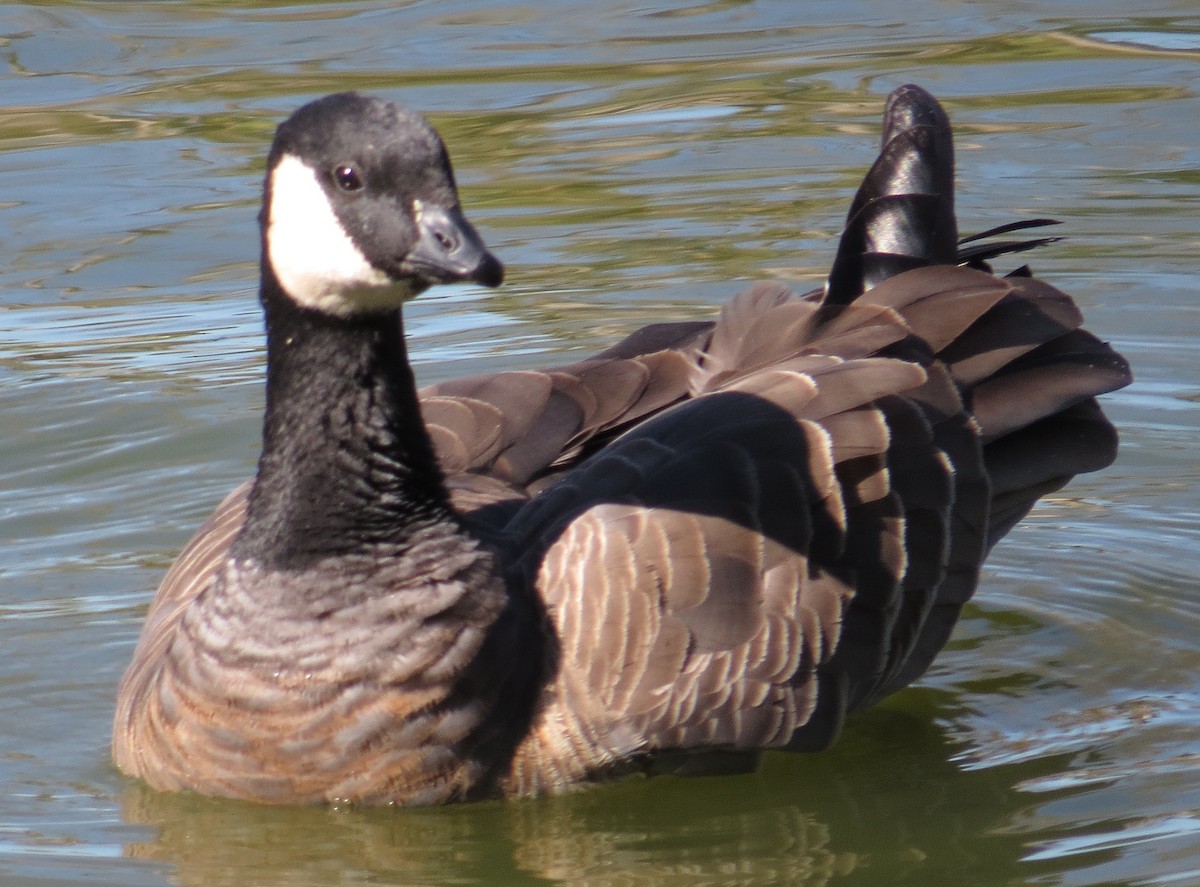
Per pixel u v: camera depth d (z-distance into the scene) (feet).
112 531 44.83
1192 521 45.03
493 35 84.07
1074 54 79.15
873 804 32.07
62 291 59.16
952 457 34.60
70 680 37.29
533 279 58.75
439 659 30.12
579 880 29.32
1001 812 31.40
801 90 75.20
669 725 31.07
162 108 74.28
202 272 60.70
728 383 35.29
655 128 71.82
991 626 39.93
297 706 30.04
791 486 32.58
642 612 31.04
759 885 29.12
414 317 57.67
